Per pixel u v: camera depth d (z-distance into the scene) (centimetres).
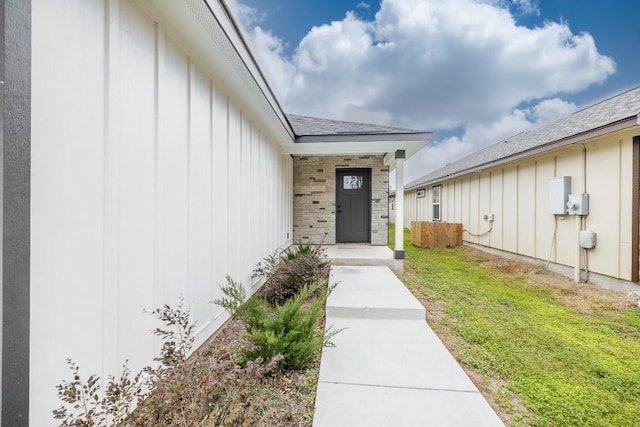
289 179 760
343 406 198
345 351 276
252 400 165
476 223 1005
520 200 777
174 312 219
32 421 120
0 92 104
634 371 259
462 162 1297
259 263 444
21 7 112
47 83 128
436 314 379
